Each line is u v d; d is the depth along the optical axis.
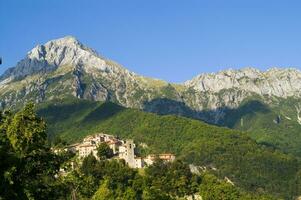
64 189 78.56
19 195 62.59
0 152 61.84
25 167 68.38
